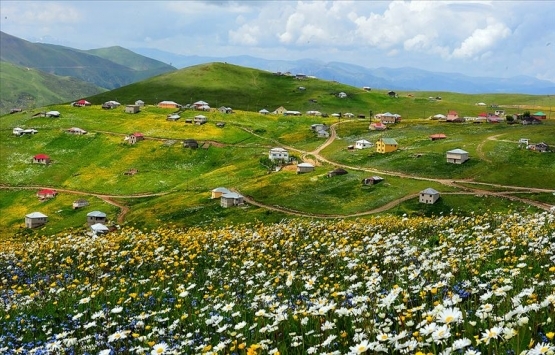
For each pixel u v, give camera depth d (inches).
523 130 6756.9
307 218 4207.7
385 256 708.0
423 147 6205.7
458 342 274.2
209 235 1295.5
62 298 697.0
